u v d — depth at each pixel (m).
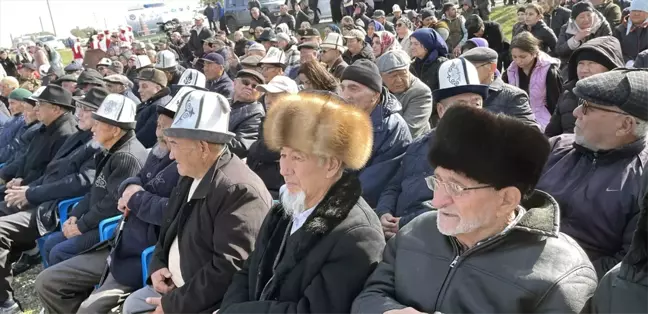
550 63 4.44
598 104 2.20
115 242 3.24
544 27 6.80
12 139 6.21
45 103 4.94
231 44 12.74
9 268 4.10
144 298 2.86
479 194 1.58
